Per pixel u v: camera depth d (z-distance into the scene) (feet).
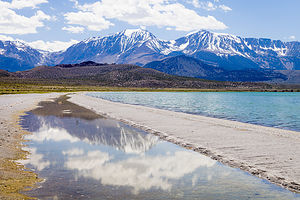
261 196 29.32
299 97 426.10
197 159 44.88
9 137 58.34
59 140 59.31
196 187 31.91
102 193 29.55
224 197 28.99
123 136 65.31
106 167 39.50
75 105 166.61
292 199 28.53
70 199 27.66
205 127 79.10
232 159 43.57
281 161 41.86
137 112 124.57
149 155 47.24
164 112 125.29
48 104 172.04
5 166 37.19
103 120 96.02
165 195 29.40
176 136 64.59
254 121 110.73
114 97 314.96
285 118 123.75
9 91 363.97
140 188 31.37
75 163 41.22
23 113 115.24
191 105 204.64
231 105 218.18
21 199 26.94
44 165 39.58
